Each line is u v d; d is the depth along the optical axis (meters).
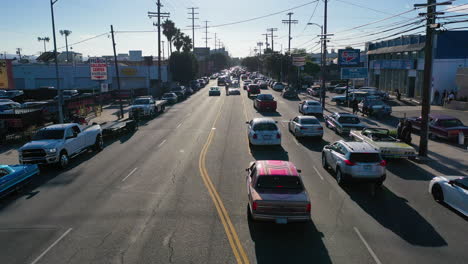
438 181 12.65
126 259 8.74
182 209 11.88
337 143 15.70
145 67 63.47
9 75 55.88
